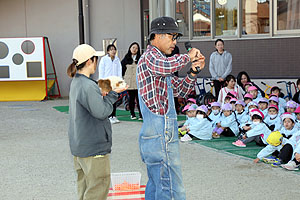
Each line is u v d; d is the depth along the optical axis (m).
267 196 4.73
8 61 14.51
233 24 11.97
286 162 5.88
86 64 3.66
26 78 14.57
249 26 11.77
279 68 11.30
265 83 11.34
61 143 7.77
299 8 11.02
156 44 3.51
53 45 16.08
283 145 5.98
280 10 11.27
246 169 5.80
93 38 15.85
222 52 10.17
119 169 5.91
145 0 15.59
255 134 7.11
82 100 3.53
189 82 3.62
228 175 5.54
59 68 16.09
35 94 15.10
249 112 7.46
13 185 5.30
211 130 7.88
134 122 9.99
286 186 5.05
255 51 11.59
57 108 12.70
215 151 6.91
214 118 8.20
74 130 3.61
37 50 14.54
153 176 3.47
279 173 5.58
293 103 7.50
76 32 15.90
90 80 3.61
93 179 3.63
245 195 4.77
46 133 8.77
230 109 7.98
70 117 3.69
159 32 3.45
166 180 3.41
